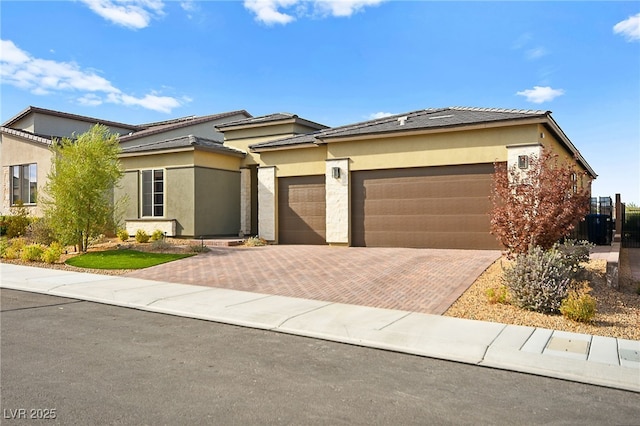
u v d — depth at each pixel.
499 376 5.86
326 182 18.61
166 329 7.97
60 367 5.92
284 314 8.76
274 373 5.82
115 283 12.02
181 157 21.22
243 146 24.36
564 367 6.11
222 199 22.50
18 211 23.70
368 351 6.84
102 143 17.55
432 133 16.56
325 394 5.16
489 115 16.20
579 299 8.39
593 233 18.73
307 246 18.88
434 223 16.66
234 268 13.83
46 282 12.20
